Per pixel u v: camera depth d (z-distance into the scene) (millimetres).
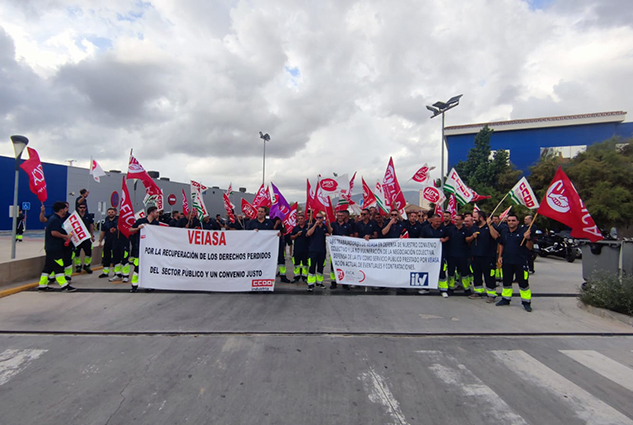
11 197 25312
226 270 7941
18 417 3154
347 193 9617
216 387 3729
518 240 7090
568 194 7094
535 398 3623
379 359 4512
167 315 6203
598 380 4051
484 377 4070
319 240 8203
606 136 38938
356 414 3279
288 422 3135
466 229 8250
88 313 6254
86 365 4207
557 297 8242
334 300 7500
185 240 7891
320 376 4012
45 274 7824
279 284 9195
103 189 29766
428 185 11188
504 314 6684
